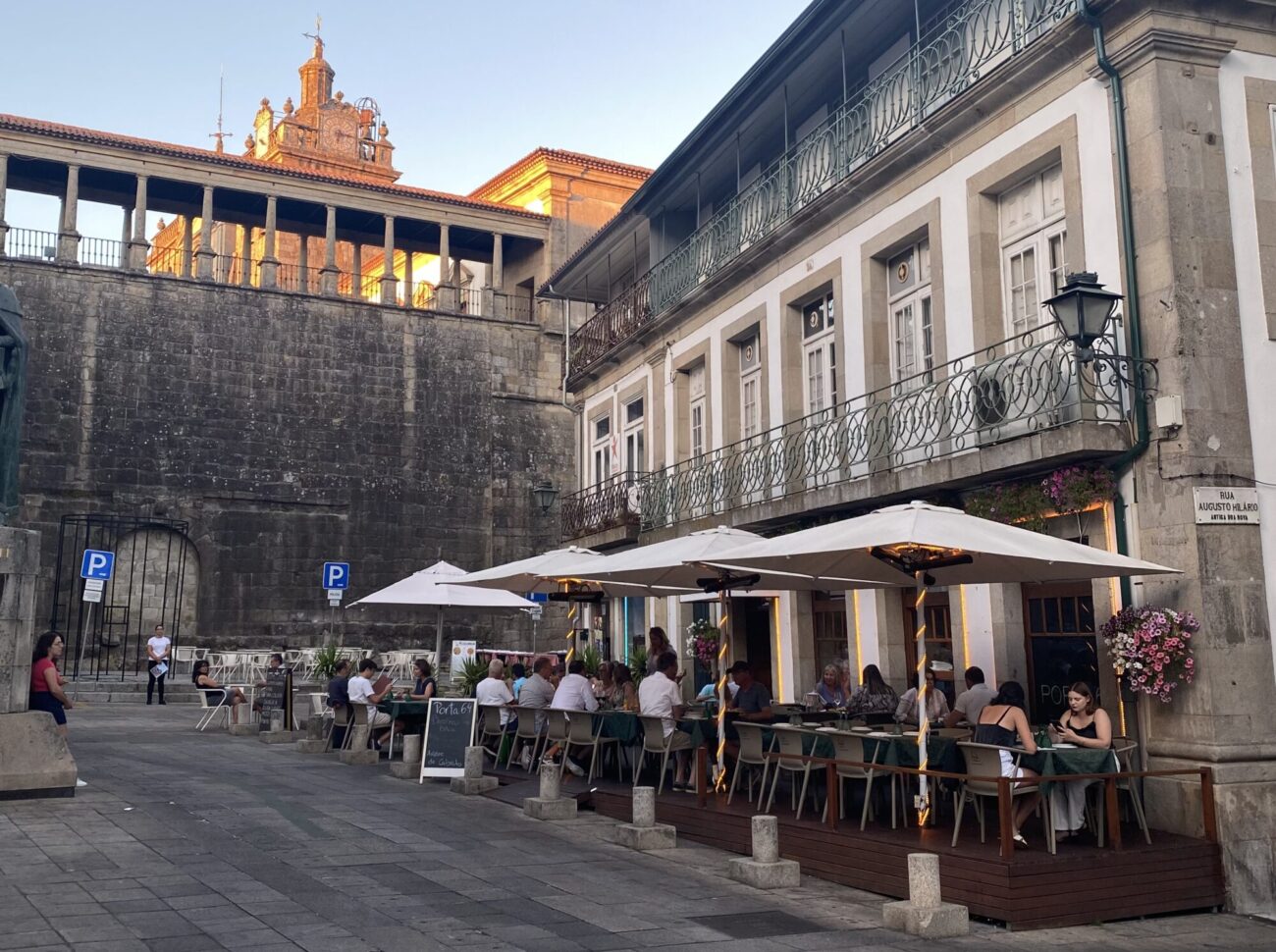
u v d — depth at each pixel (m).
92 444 29.28
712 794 11.95
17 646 11.05
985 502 12.14
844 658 15.79
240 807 11.20
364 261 45.22
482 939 6.94
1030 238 12.53
